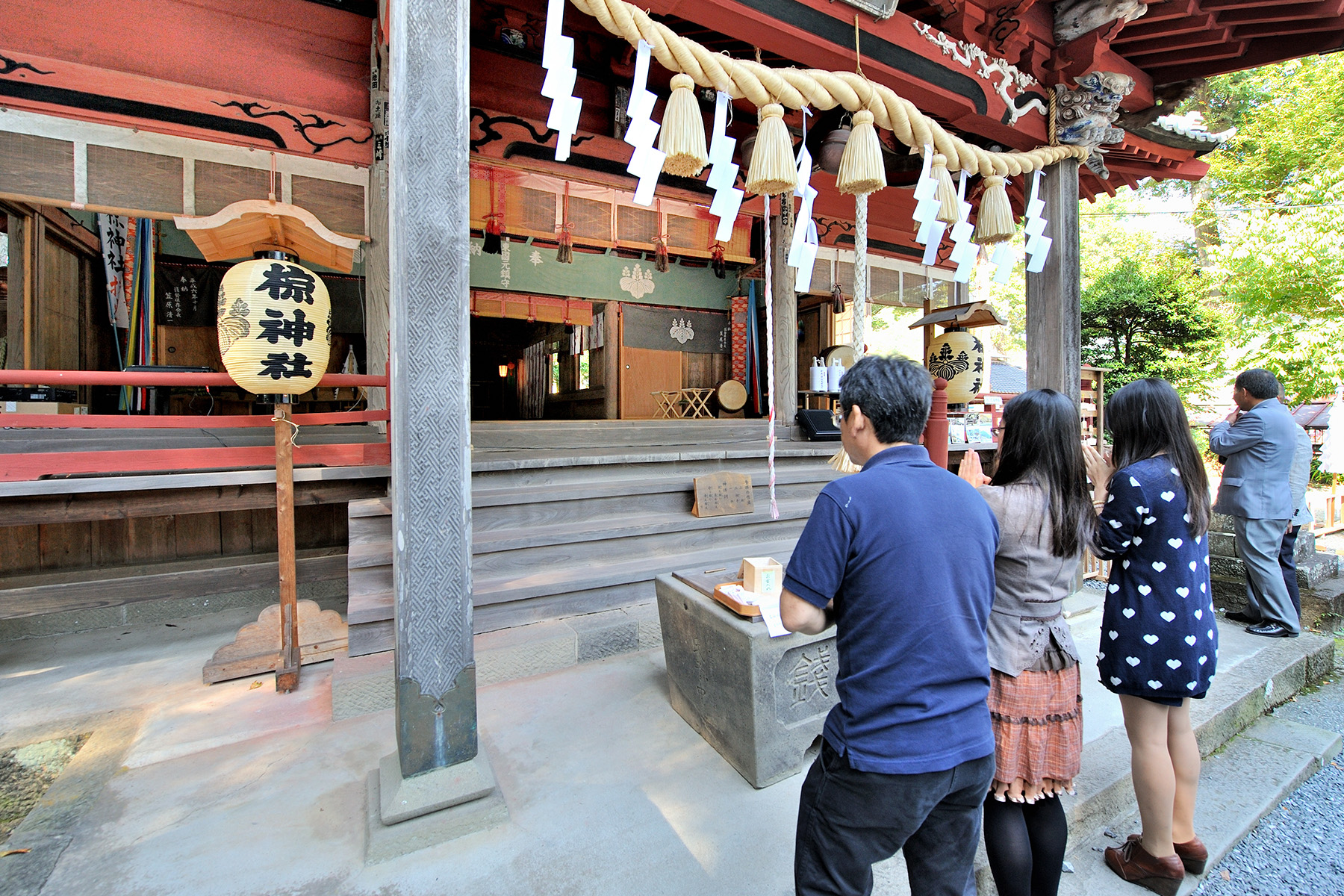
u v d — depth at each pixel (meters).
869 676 1.21
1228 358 10.58
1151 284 12.30
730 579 2.69
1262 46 3.76
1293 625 3.83
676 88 2.28
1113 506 1.78
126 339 6.66
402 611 1.86
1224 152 13.65
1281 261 9.55
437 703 1.92
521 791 2.14
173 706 2.75
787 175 2.44
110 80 3.76
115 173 3.81
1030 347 4.28
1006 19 3.56
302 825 1.96
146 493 3.21
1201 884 2.06
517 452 5.07
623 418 9.16
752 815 2.04
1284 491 3.80
